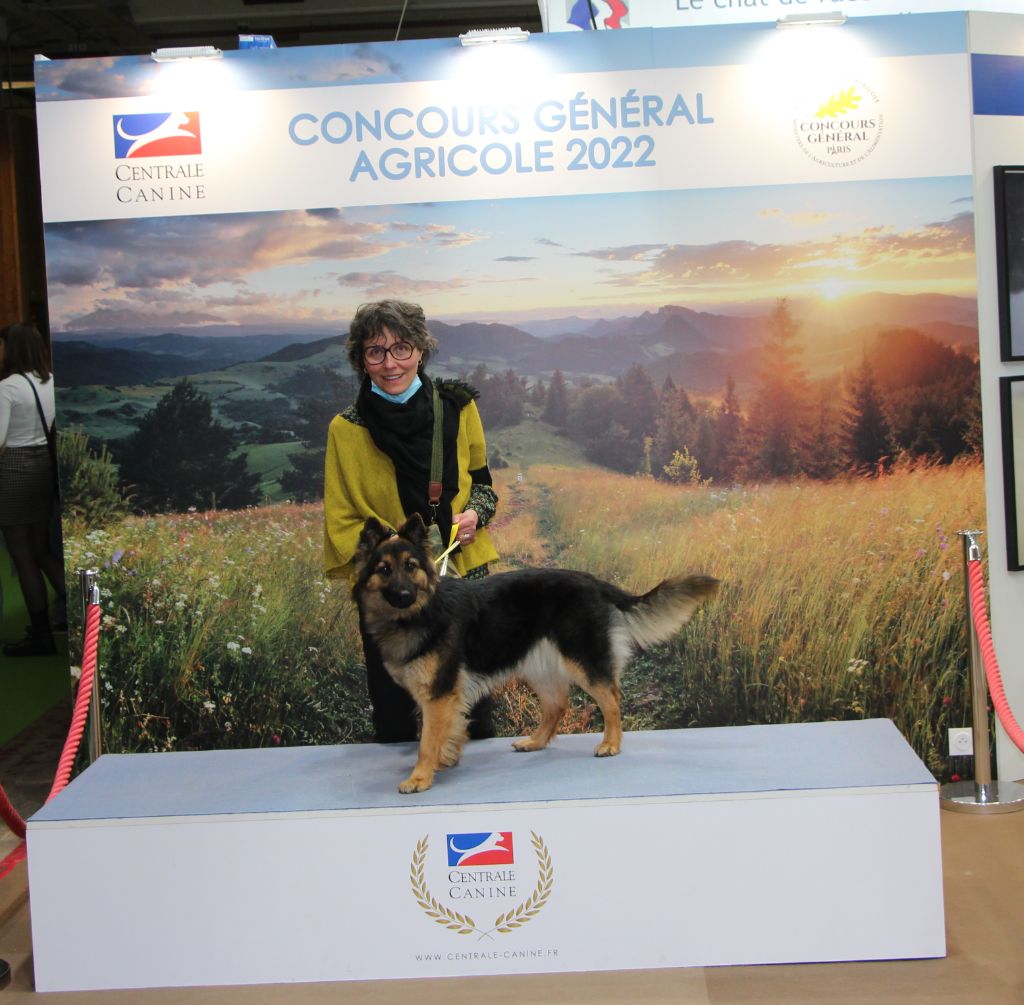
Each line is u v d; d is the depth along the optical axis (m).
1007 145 4.44
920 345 4.48
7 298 8.64
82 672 3.64
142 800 3.05
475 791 2.99
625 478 4.59
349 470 3.54
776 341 4.50
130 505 4.58
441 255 4.46
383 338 3.39
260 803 2.98
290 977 2.94
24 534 6.57
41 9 7.89
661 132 4.39
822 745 3.30
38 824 2.92
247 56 4.36
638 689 4.60
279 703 4.66
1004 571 4.54
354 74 4.37
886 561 4.55
